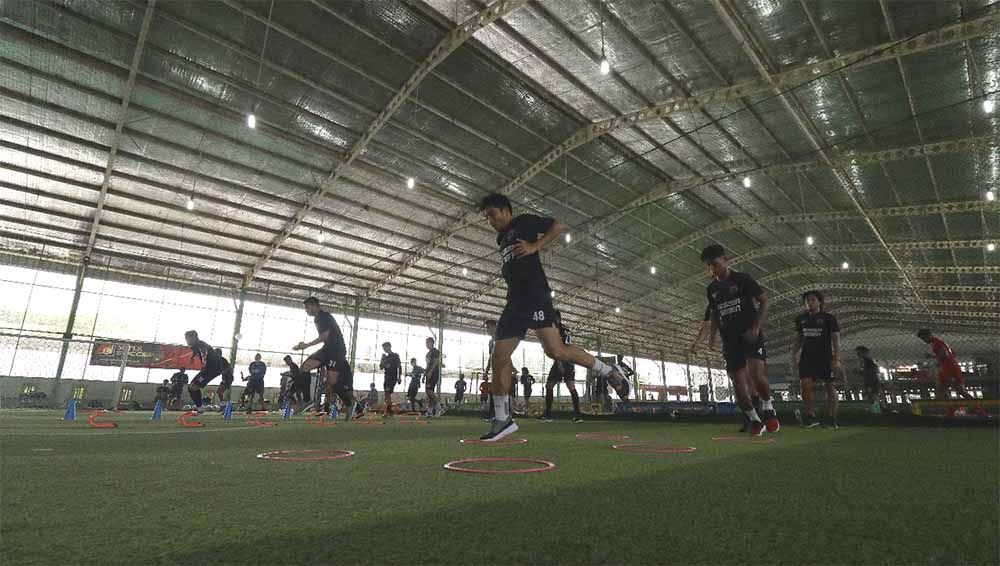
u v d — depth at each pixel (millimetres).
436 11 9891
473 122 12844
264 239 17141
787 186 16188
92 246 15961
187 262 18141
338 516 1111
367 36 10141
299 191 14789
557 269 22531
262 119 11938
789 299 30281
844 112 11828
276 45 10133
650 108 12148
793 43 9922
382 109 12125
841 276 26938
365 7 9617
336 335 6961
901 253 21109
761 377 4379
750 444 3168
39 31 9461
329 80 11133
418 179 15008
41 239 15742
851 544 891
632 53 10469
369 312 23984
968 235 18125
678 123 12961
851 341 35688
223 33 9781
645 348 38250
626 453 2547
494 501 1274
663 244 21312
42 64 10062
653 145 14172
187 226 15703
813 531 984
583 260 22031
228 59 10305
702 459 2248
